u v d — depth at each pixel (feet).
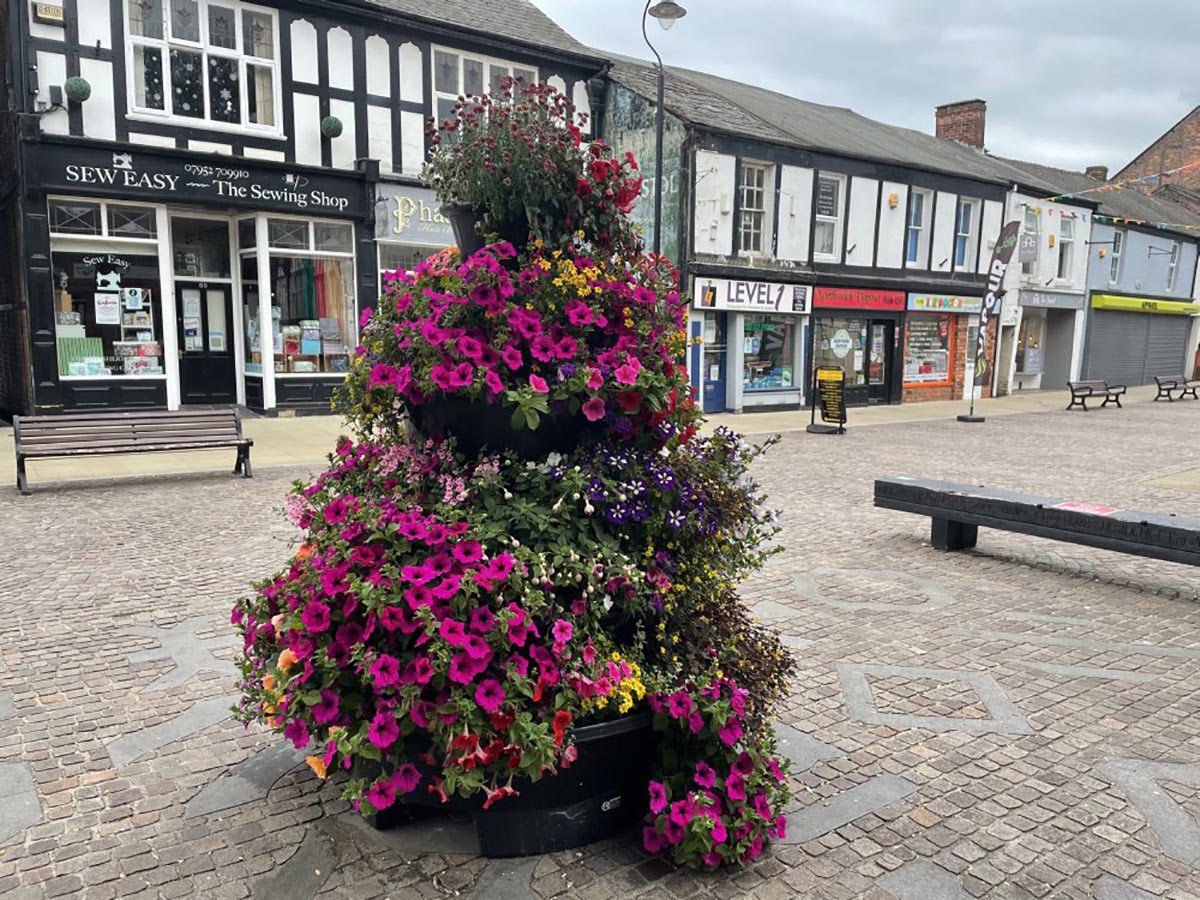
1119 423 56.65
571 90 55.52
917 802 10.14
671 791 8.93
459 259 9.62
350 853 9.04
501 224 9.41
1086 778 10.73
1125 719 12.43
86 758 10.98
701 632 9.46
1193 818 9.86
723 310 56.39
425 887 8.50
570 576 8.44
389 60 46.85
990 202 73.56
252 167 42.37
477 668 7.73
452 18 49.88
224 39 42.32
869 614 17.11
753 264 57.57
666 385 9.04
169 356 42.24
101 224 40.14
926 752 11.37
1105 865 8.96
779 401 60.85
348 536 8.48
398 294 9.53
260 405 45.32
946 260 70.85
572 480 8.77
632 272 9.53
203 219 44.57
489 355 8.59
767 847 9.21
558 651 8.13
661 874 8.73
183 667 13.87
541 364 8.95
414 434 9.95
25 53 37.27
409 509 8.88
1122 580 19.81
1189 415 62.90
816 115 76.74
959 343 73.51
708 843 8.45
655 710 8.60
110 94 39.32
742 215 57.31
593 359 9.01
